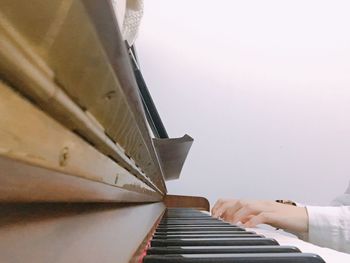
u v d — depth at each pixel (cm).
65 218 8
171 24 96
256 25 99
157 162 24
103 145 8
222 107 96
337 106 97
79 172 7
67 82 5
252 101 97
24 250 6
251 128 97
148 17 94
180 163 44
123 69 6
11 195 5
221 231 24
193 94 96
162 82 95
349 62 97
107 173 10
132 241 13
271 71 98
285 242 20
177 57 96
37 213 7
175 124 95
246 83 97
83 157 7
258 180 95
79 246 8
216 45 98
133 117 9
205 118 96
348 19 98
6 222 5
